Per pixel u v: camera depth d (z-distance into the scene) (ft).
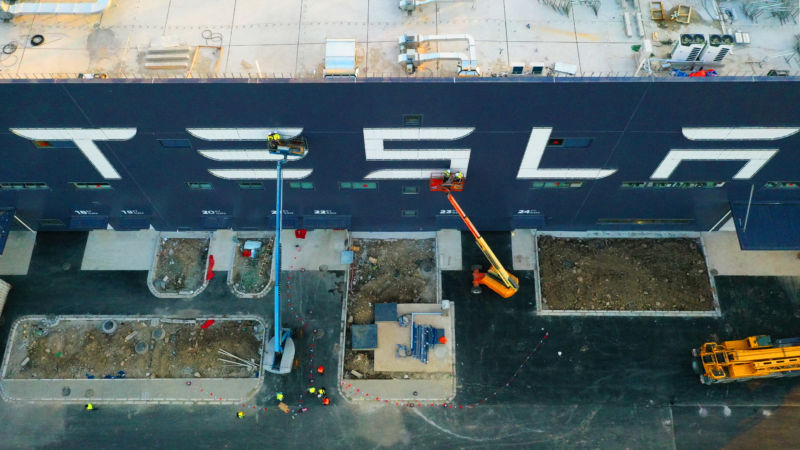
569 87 77.87
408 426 105.40
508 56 85.25
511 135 89.40
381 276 117.60
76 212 115.03
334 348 111.24
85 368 109.29
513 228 116.78
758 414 104.99
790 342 103.91
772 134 88.07
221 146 93.09
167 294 115.96
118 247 120.26
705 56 83.05
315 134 89.40
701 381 107.04
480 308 114.62
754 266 116.67
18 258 118.93
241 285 117.08
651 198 108.06
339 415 106.32
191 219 117.50
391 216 116.67
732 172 98.73
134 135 89.97
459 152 94.12
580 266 117.70
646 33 86.58
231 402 107.34
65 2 87.25
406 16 87.81
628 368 109.19
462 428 105.09
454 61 84.48
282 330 109.19
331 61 82.07
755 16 87.25
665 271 116.78
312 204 111.86
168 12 88.48
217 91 79.10
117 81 77.25
